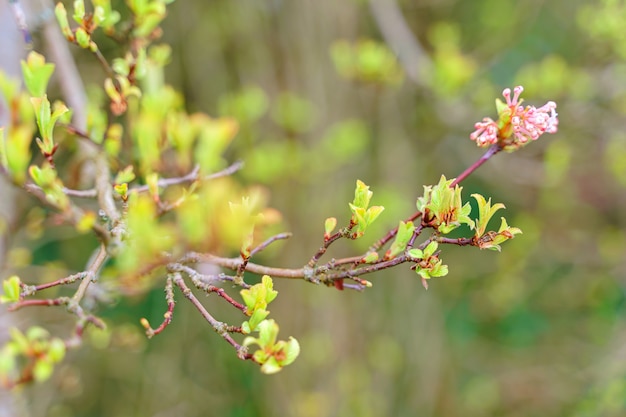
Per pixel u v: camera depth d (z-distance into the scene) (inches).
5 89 43.3
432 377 200.4
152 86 64.4
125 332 124.6
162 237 40.3
